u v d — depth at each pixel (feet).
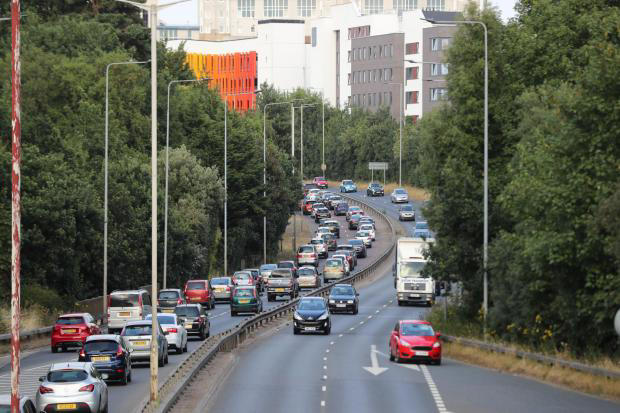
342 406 243.40
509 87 436.35
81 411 217.56
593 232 274.36
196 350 322.75
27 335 419.33
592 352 302.45
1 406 169.78
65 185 509.76
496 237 426.51
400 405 245.45
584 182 286.66
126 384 284.41
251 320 453.99
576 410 235.61
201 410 235.40
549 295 330.13
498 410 236.22
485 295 396.78
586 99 282.56
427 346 346.33
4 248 478.18
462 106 440.04
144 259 600.80
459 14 447.83
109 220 561.02
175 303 507.71
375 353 383.04
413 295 611.88
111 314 437.58
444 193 433.48
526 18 448.65
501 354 346.54
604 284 285.64
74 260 520.83
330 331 476.95
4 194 485.97
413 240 619.26
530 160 317.42
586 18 418.92
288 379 299.38
